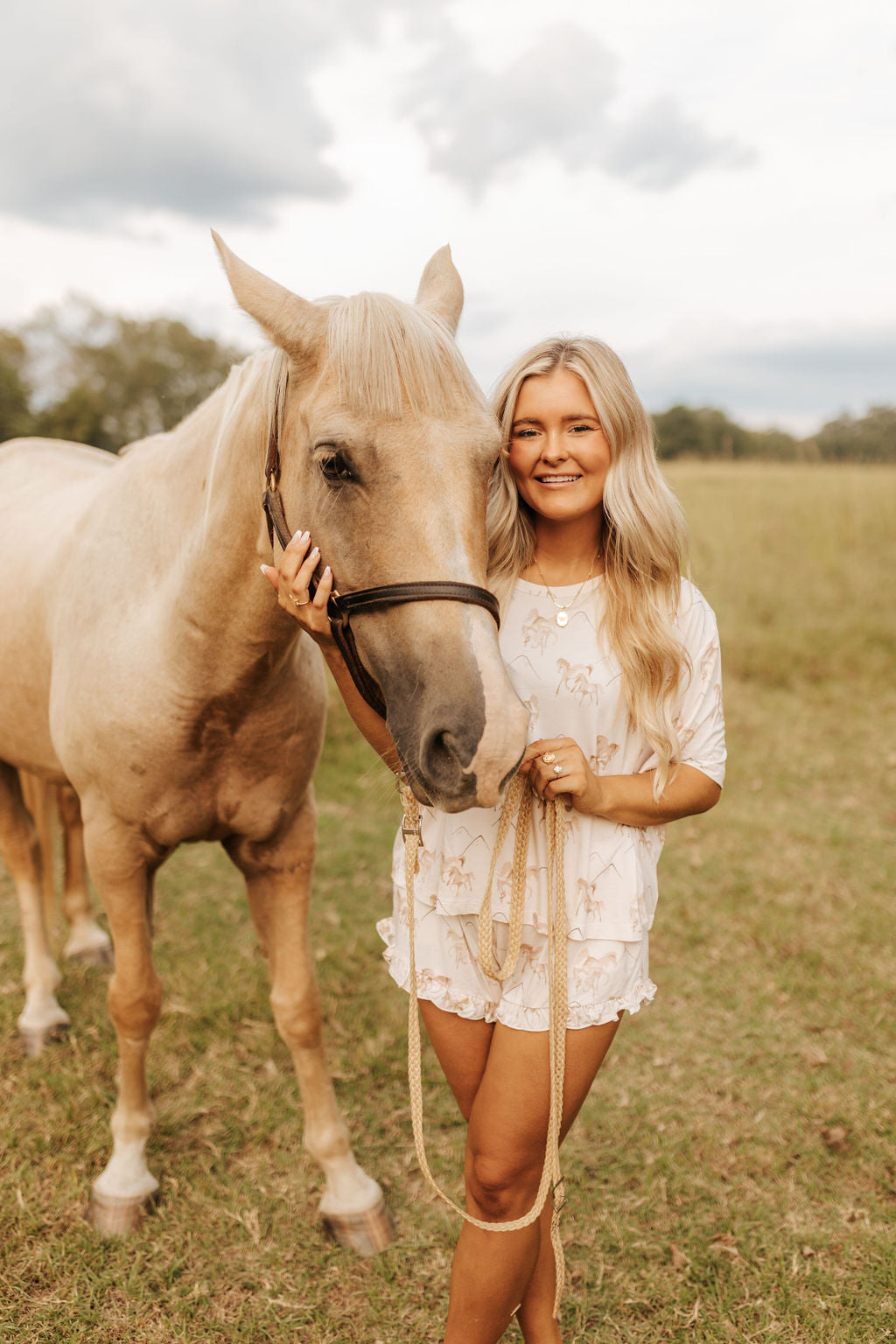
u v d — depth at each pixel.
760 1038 2.50
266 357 1.43
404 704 1.14
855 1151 2.09
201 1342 1.61
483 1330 1.34
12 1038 2.47
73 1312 1.66
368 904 3.27
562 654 1.38
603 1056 1.34
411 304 1.24
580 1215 1.92
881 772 4.52
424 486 1.14
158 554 1.68
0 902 3.23
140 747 1.66
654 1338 1.63
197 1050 2.42
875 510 9.05
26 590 2.10
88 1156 2.04
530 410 1.35
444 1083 2.35
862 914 3.15
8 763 2.49
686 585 1.41
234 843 1.87
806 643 6.36
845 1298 1.70
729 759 4.71
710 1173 2.02
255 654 1.55
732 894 3.31
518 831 1.33
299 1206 1.94
